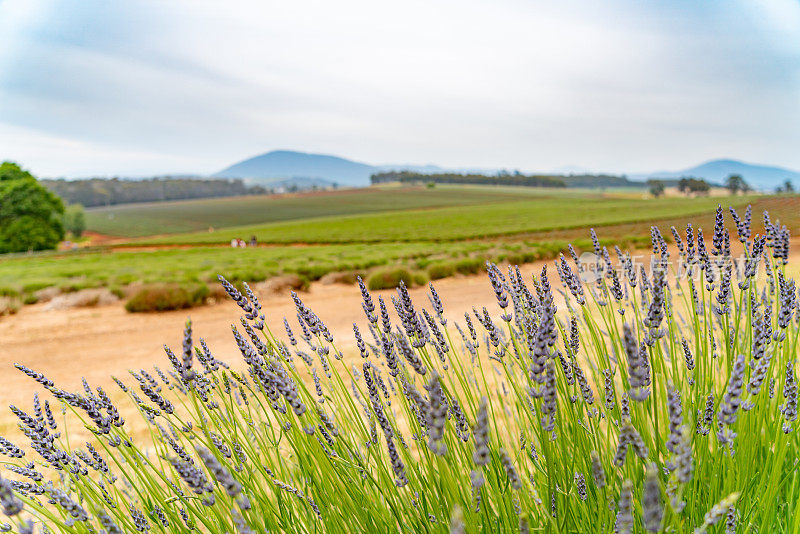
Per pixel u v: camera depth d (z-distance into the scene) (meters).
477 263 23.61
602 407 2.36
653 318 1.86
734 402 1.42
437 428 1.32
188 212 187.25
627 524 1.17
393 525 2.01
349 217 138.50
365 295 1.97
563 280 2.30
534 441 2.49
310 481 2.18
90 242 109.56
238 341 1.81
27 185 66.88
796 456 2.06
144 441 4.67
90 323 15.31
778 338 1.94
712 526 1.79
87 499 1.93
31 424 1.82
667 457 2.00
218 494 1.90
